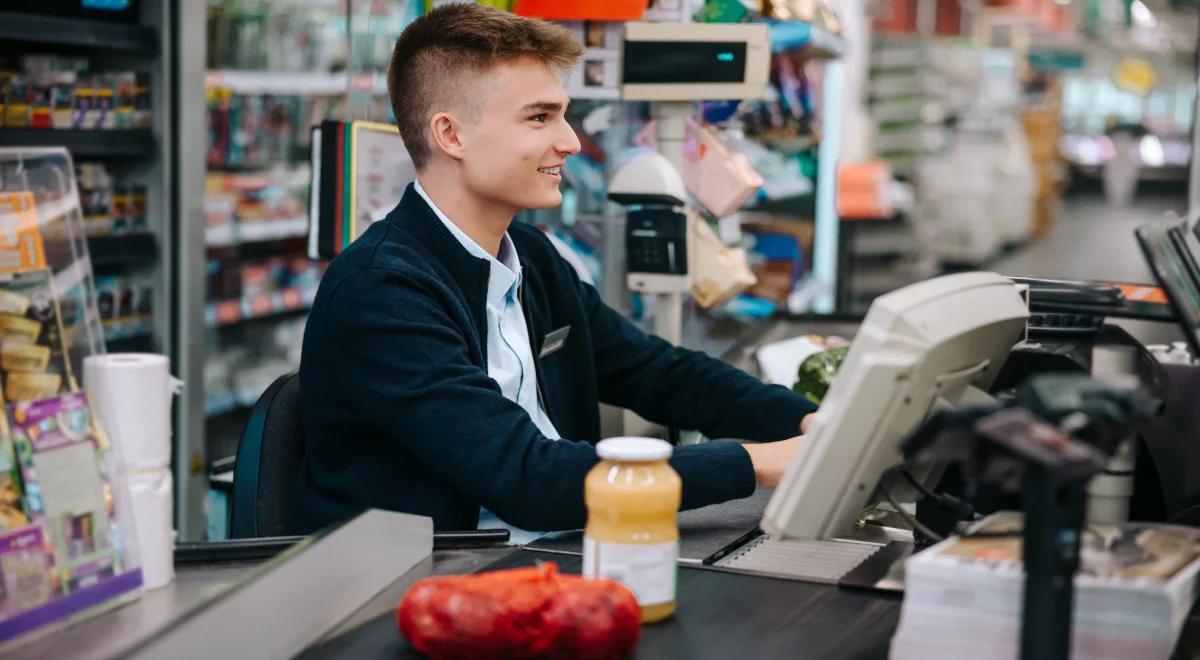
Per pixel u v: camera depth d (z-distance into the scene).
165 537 1.64
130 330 4.18
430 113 2.17
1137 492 2.04
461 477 1.97
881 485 1.63
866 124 8.94
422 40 2.17
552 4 2.96
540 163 2.17
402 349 2.02
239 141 4.71
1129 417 1.25
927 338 1.43
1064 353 2.08
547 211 3.34
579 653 1.39
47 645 1.42
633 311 3.45
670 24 2.96
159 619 1.51
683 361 2.53
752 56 2.95
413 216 2.20
